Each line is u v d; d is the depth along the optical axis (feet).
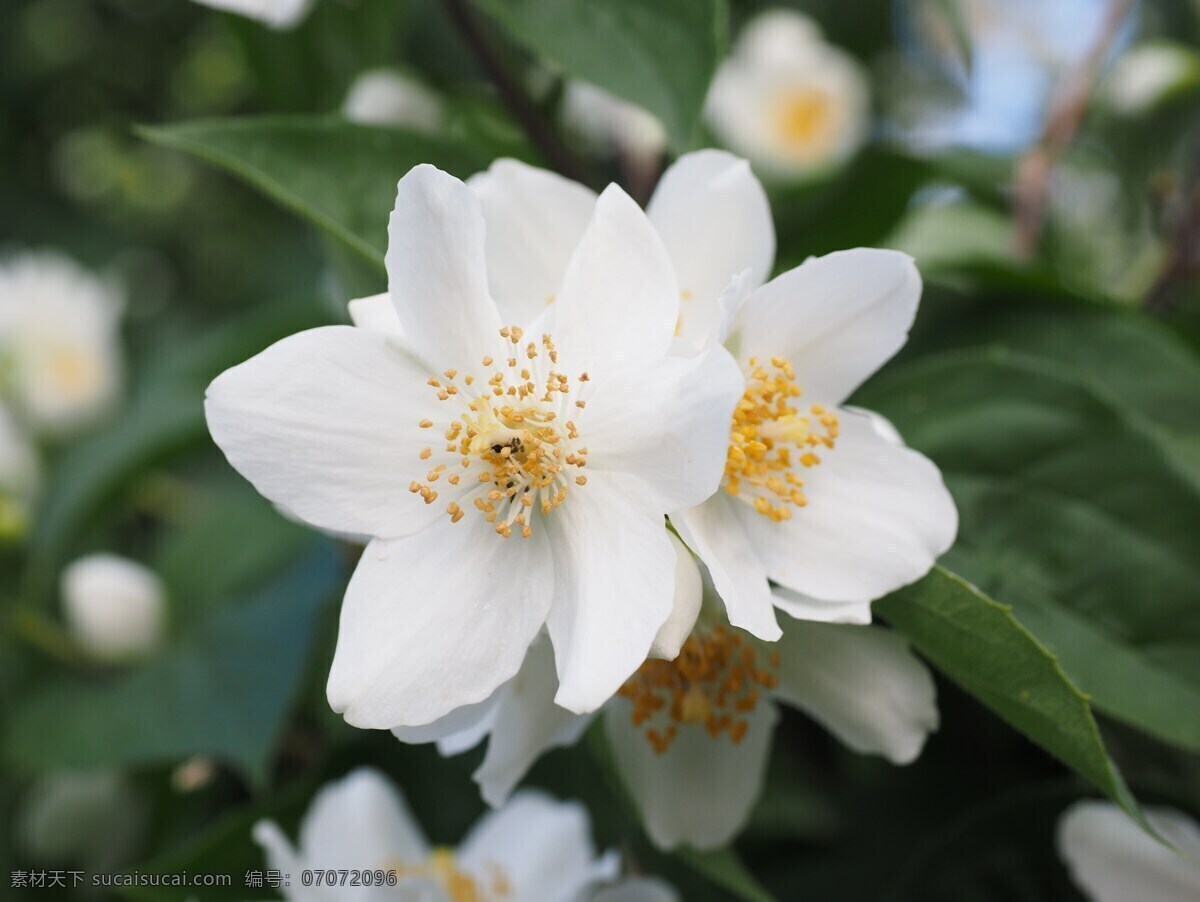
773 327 0.63
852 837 0.80
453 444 0.62
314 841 0.75
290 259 1.33
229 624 0.92
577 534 0.62
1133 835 0.71
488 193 0.65
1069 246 0.99
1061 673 0.60
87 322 1.21
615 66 0.72
